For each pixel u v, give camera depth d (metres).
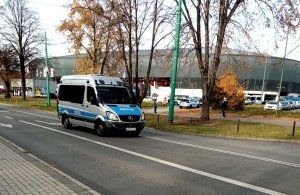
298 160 10.48
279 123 24.03
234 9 21.83
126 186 7.03
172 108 20.92
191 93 72.56
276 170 8.86
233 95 37.56
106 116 14.32
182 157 10.29
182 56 22.81
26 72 54.16
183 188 6.93
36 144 12.27
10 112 29.91
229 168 8.91
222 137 16.38
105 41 28.39
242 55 22.47
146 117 26.38
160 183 7.28
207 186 7.11
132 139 14.15
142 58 49.44
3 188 6.16
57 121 21.70
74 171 8.28
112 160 9.61
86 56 30.91
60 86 18.38
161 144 12.94
